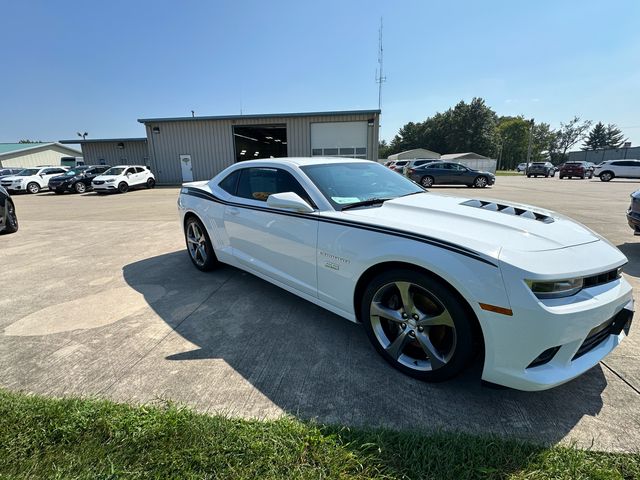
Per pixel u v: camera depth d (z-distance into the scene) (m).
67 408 1.86
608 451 1.63
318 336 2.74
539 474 1.51
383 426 1.80
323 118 20.89
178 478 1.47
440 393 2.06
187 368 2.32
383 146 114.12
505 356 1.79
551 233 2.05
